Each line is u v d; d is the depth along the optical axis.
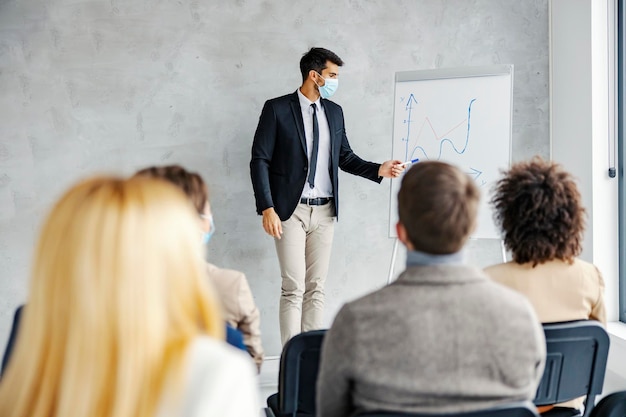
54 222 0.88
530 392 1.46
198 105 4.16
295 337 2.02
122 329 0.83
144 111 4.11
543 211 2.08
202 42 4.14
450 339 1.39
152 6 4.07
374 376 1.41
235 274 2.00
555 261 2.14
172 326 0.90
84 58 4.04
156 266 0.86
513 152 4.51
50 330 0.85
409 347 1.39
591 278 2.16
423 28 4.38
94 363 0.82
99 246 0.84
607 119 4.21
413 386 1.39
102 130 4.08
